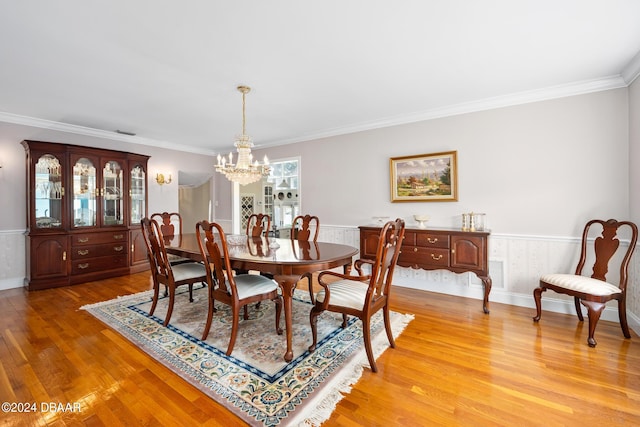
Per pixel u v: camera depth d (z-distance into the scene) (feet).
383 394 5.36
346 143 14.11
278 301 7.80
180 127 13.88
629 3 5.44
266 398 5.23
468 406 5.03
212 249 6.99
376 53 7.26
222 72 8.20
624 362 6.37
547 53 7.28
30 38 6.42
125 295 11.18
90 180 13.52
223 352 6.85
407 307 10.02
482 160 10.69
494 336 7.70
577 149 9.15
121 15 5.68
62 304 10.10
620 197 8.59
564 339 7.50
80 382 5.70
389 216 12.94
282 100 10.41
